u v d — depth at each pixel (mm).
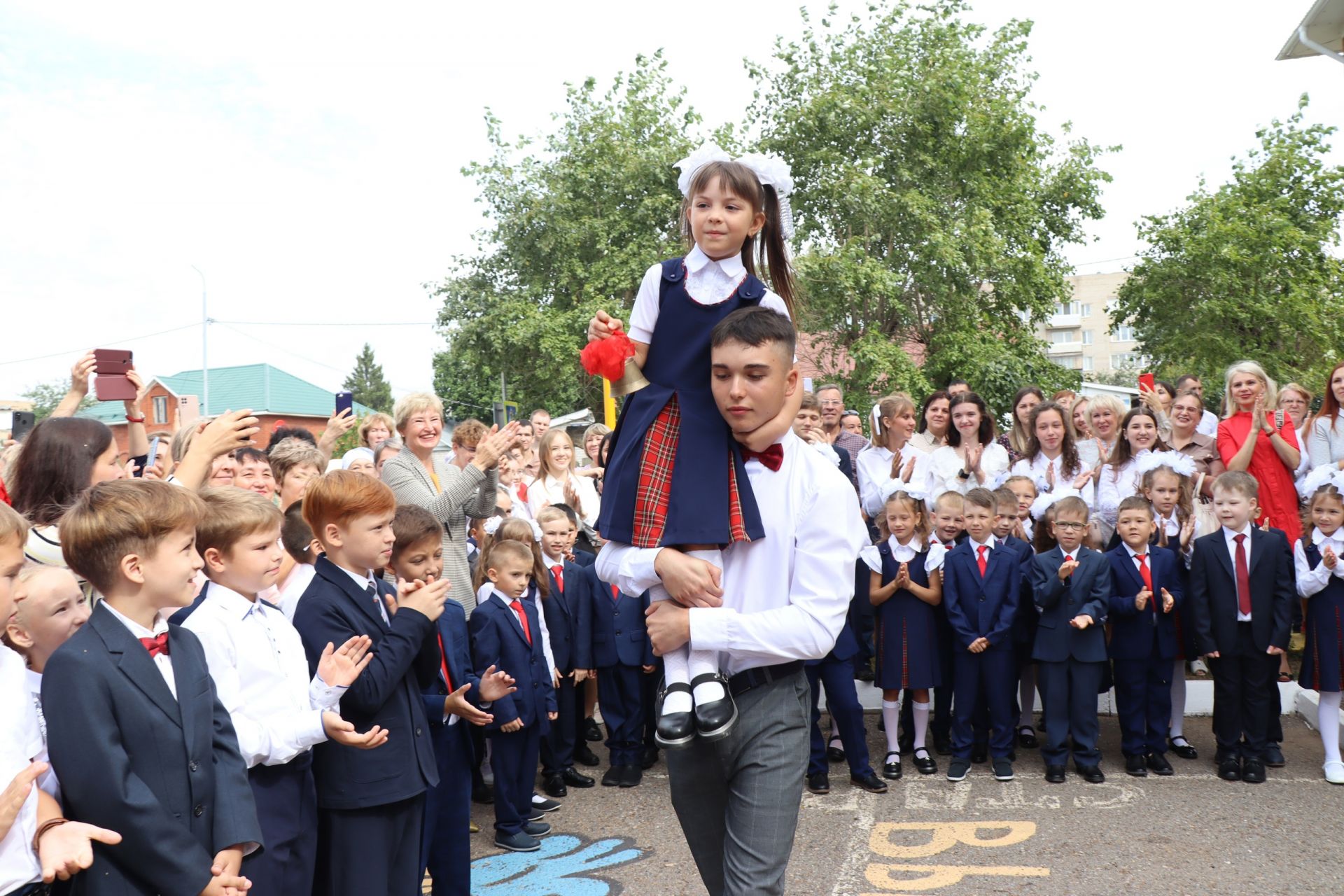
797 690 2381
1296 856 4383
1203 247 24031
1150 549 5801
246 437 3309
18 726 2256
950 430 7152
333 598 3244
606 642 5785
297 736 2855
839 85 21203
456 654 4602
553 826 5062
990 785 5551
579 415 20812
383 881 3156
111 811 2227
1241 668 5523
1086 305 71438
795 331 2320
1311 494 6242
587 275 22531
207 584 3008
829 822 5016
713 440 2301
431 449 5543
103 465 3365
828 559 2312
